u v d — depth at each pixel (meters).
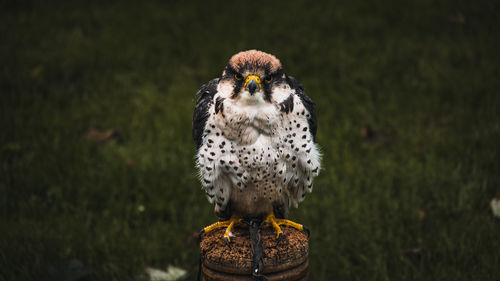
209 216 4.84
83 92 6.97
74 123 6.25
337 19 8.73
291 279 2.89
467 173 5.12
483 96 6.39
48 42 8.25
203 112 3.12
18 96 6.66
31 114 6.30
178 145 5.82
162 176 5.34
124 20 9.05
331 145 5.74
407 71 7.14
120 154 5.67
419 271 4.12
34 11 9.49
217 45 8.09
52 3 9.90
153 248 4.48
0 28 8.73
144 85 7.14
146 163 5.48
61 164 5.42
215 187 3.08
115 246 4.46
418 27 8.33
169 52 7.98
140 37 8.41
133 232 4.66
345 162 5.48
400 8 8.98
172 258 4.45
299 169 3.10
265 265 2.83
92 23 9.02
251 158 2.92
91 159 5.55
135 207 4.95
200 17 9.16
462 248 4.20
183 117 6.33
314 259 4.37
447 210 4.69
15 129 5.95
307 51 7.77
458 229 4.43
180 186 5.22
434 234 4.43
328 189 5.09
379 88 6.80
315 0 9.62
